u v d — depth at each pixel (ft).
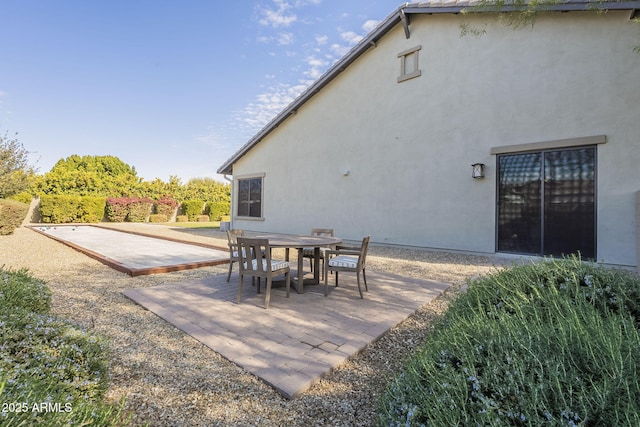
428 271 21.12
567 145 22.47
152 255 27.37
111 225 65.31
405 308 13.57
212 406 7.14
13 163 37.45
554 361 4.52
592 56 21.79
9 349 5.50
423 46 29.94
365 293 15.92
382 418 5.31
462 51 27.50
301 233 40.55
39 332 6.24
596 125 21.54
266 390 7.74
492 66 25.91
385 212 32.58
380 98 33.04
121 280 18.24
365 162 34.30
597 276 8.34
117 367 8.66
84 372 6.03
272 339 10.39
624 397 3.69
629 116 20.53
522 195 24.52
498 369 4.72
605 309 7.28
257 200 46.91
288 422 6.70
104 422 4.60
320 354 9.38
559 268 8.96
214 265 23.34
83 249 27.78
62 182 75.66
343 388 7.95
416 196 30.30
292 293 15.94
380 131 33.04
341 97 36.50
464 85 27.37
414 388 5.38
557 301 7.37
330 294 15.75
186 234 46.93
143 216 78.69
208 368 8.68
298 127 41.04
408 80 30.91
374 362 9.30
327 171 37.83
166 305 13.67
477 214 26.63
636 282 7.98
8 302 7.67
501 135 25.39
